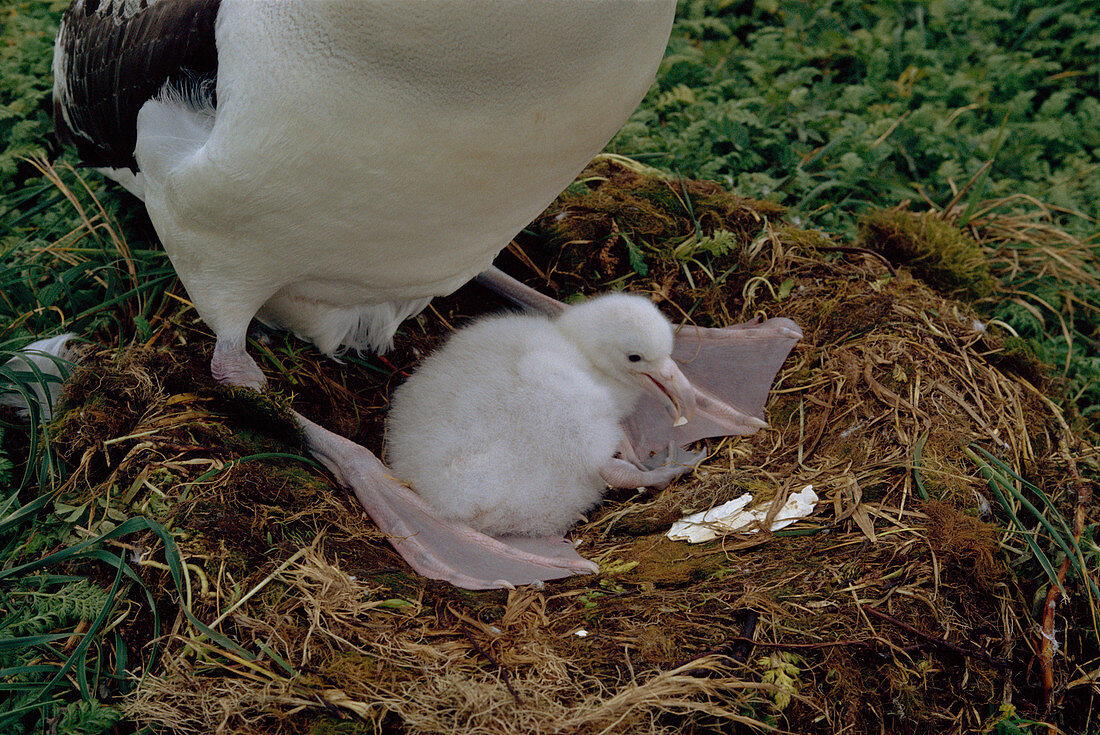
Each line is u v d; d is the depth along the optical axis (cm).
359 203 140
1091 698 146
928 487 148
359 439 160
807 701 137
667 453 160
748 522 149
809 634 140
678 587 145
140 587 141
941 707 140
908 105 195
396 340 165
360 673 137
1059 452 156
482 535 151
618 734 135
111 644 140
